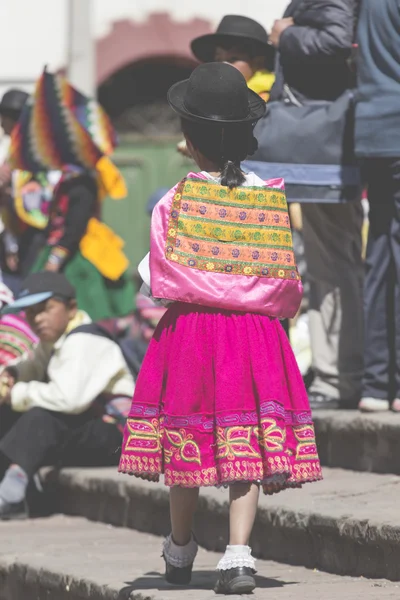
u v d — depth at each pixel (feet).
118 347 32.50
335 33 27.66
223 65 20.29
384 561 20.57
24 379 32.73
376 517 21.08
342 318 29.86
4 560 25.29
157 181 68.49
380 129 26.66
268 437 19.07
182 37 65.82
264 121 28.40
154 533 27.66
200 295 19.51
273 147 28.22
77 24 63.82
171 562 20.77
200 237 19.74
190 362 19.44
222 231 19.81
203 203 19.83
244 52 29.53
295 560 22.82
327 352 30.07
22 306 32.07
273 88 28.81
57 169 37.19
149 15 65.82
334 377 29.99
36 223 38.19
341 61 28.09
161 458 19.69
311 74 28.58
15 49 63.57
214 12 65.82
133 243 68.80
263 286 19.81
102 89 66.85
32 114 37.29
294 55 28.30
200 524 25.55
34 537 28.07
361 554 21.07
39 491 32.32
